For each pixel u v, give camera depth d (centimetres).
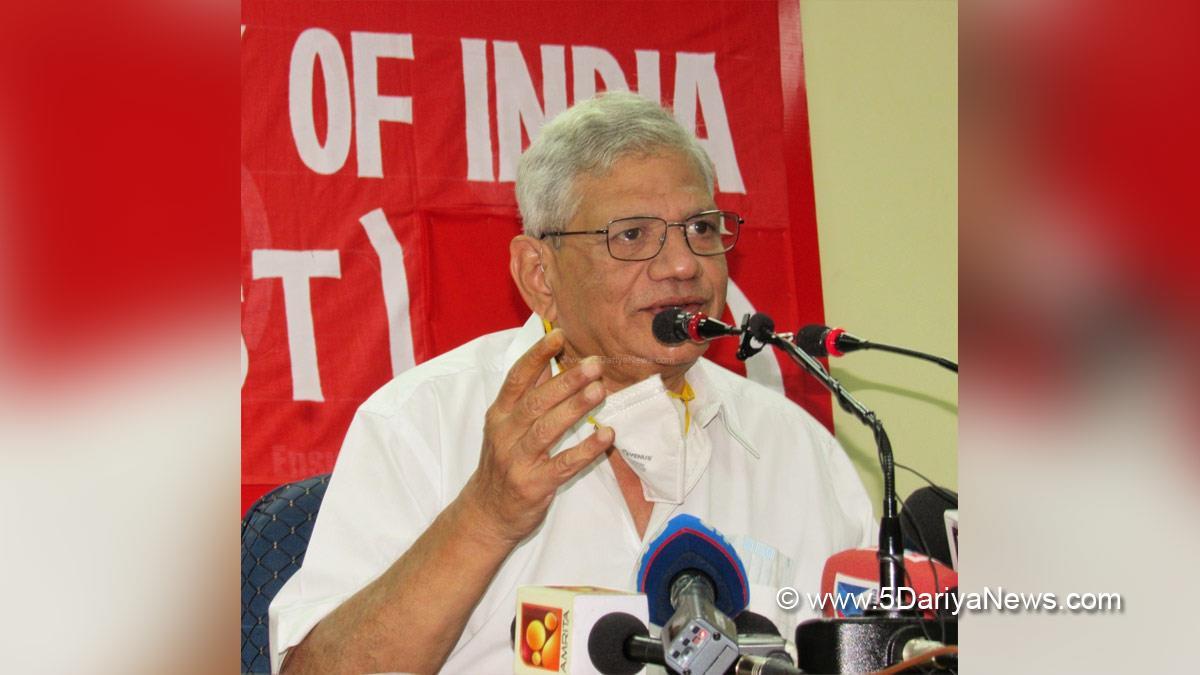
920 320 319
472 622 166
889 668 96
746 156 310
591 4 303
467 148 293
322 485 194
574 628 102
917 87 327
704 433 180
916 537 167
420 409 181
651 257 165
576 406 116
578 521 175
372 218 286
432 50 292
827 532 194
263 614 183
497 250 293
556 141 175
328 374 280
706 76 309
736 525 188
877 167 322
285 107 282
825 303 314
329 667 140
